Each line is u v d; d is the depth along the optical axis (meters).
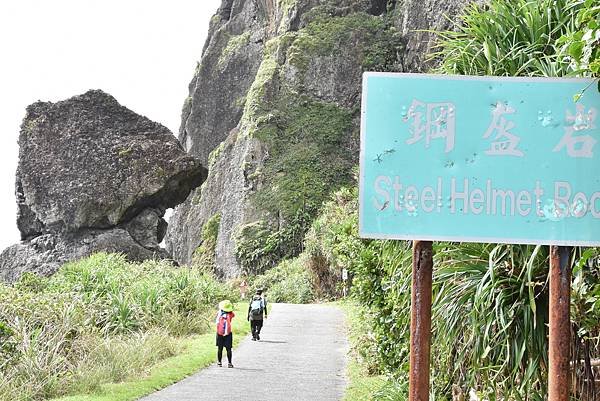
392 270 6.21
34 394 10.25
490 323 4.84
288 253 51.97
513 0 5.69
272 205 54.03
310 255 37.12
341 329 20.69
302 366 14.05
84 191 34.66
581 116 4.22
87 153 35.28
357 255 11.40
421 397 4.13
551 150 4.23
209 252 64.06
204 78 81.81
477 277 5.13
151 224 35.78
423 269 4.25
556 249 4.21
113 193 34.66
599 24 3.93
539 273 4.95
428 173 4.25
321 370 13.53
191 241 73.19
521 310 4.94
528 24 5.32
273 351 16.22
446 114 4.27
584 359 5.06
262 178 55.81
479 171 4.24
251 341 18.03
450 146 4.26
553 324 4.11
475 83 4.28
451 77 4.28
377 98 4.30
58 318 13.20
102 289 18.72
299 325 21.84
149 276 22.91
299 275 40.41
